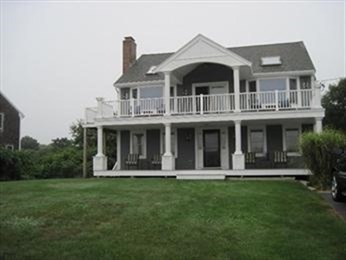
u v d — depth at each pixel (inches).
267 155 805.2
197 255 240.2
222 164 843.4
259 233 287.6
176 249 251.9
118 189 502.9
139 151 898.7
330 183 536.7
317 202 411.8
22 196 450.9
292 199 424.5
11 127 1321.4
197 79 874.1
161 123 778.8
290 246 256.8
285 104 754.8
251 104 792.3
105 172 802.8
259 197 430.9
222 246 257.3
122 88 924.0
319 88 713.6
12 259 235.8
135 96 912.9
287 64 844.0
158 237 277.3
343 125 1326.3
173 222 317.7
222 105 786.2
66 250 250.8
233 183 574.2
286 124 816.3
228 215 342.6
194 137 863.7
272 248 253.3
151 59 1021.8
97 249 251.8
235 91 742.5
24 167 1072.8
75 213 349.4
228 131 846.5
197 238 274.8
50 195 453.7
